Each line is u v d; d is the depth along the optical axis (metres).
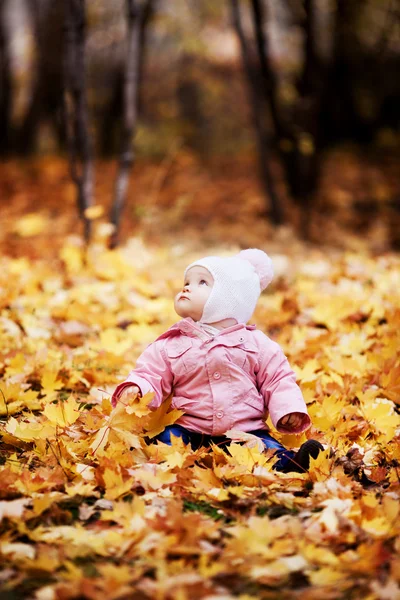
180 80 15.95
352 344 4.44
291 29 12.45
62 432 3.07
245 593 2.09
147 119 15.95
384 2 10.87
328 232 9.38
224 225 9.53
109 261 6.17
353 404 3.72
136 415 2.93
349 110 13.91
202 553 2.21
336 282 6.27
